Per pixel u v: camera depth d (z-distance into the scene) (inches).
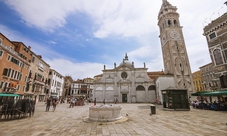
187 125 381.7
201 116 550.6
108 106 467.8
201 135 279.6
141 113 670.5
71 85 3169.3
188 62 1632.6
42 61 1657.2
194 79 2748.5
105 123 410.0
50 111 735.1
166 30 1800.0
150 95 1791.3
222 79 987.3
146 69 1931.6
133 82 1876.2
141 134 292.2
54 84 2041.1
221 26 1012.5
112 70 2004.2
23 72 1238.3
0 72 925.2
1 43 922.1
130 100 1806.1
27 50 1314.0
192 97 1467.8
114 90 1882.4
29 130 329.4
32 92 1422.2
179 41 1736.0
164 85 1473.9
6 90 979.9
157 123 413.7
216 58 1039.0
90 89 3312.0
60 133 302.7
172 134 289.1
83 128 349.4
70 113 658.8
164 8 1971.0
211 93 808.9
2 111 474.9
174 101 801.6
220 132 301.7
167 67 1772.9
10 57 1033.5
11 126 371.2
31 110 545.0
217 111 717.3
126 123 414.6
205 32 1150.3
